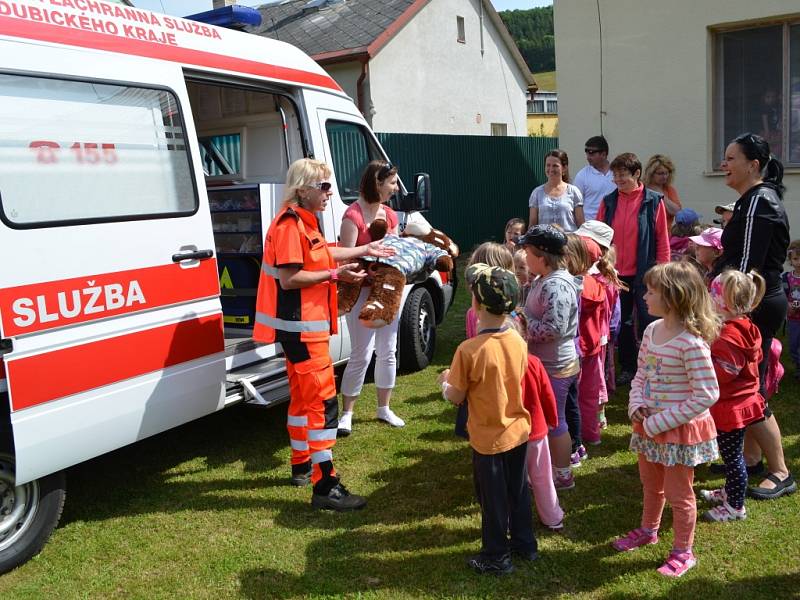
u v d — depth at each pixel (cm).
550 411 346
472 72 1925
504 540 325
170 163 403
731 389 357
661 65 897
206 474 448
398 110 1670
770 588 309
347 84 1598
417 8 1673
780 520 364
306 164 393
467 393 322
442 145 1396
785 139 854
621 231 548
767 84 854
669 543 347
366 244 468
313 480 398
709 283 434
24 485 347
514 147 1569
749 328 358
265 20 1873
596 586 316
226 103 555
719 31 870
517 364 316
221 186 542
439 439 486
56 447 338
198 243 412
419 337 635
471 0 1900
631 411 331
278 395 458
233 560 346
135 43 392
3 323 316
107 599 320
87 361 350
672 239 620
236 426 531
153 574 338
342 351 544
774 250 389
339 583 325
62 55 351
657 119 911
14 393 321
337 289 440
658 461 323
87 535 376
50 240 337
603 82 938
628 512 380
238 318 532
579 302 433
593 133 956
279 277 387
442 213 1411
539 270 378
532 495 398
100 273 357
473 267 316
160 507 405
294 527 377
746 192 395
